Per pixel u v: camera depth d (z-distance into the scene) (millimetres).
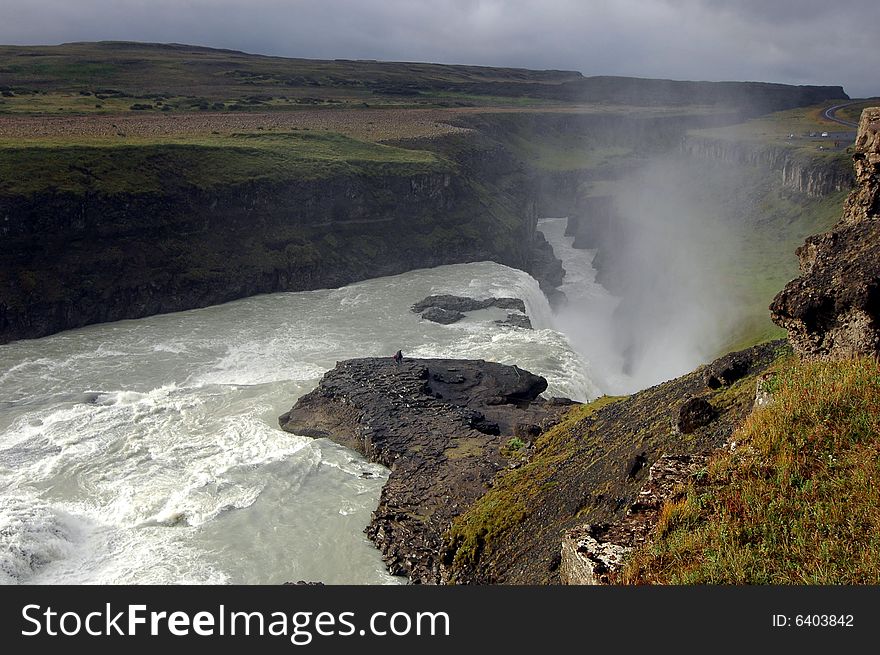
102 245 77375
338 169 101750
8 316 67312
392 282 95625
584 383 62250
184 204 85562
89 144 86688
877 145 25406
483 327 75250
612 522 19656
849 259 24422
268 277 88500
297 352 66375
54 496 38312
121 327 72938
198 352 65812
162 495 38250
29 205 72062
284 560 32875
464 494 36125
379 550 33719
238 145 102250
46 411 50750
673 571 15938
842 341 23000
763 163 145375
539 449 38062
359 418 46938
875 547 15094
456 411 47844
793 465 18062
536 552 26016
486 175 142125
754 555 15703
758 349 31391
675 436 26438
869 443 18156
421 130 148125
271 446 44781
